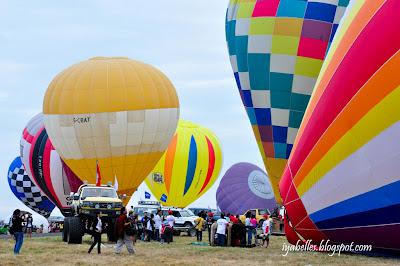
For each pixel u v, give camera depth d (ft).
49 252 112.37
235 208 272.72
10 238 161.48
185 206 255.70
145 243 141.69
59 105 185.47
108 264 93.15
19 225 108.37
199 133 256.11
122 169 185.88
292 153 104.12
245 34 148.15
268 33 144.77
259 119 148.56
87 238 153.28
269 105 146.41
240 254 108.37
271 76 144.97
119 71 186.29
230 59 155.12
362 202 90.79
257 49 146.10
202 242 145.89
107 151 183.93
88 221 132.57
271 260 97.81
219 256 105.19
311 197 98.78
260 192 272.72
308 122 99.76
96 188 136.98
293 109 144.56
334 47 99.25
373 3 91.45
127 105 182.91
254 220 132.26
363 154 88.89
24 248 120.67
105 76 185.16
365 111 87.97
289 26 142.82
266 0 147.13
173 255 107.24
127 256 105.40
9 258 100.89
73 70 190.19
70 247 123.24
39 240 147.54
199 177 251.60
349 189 91.97
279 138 146.92
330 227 98.73
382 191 87.61
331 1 141.08
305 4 142.92
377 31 88.38
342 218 95.14
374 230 91.97
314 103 99.45
